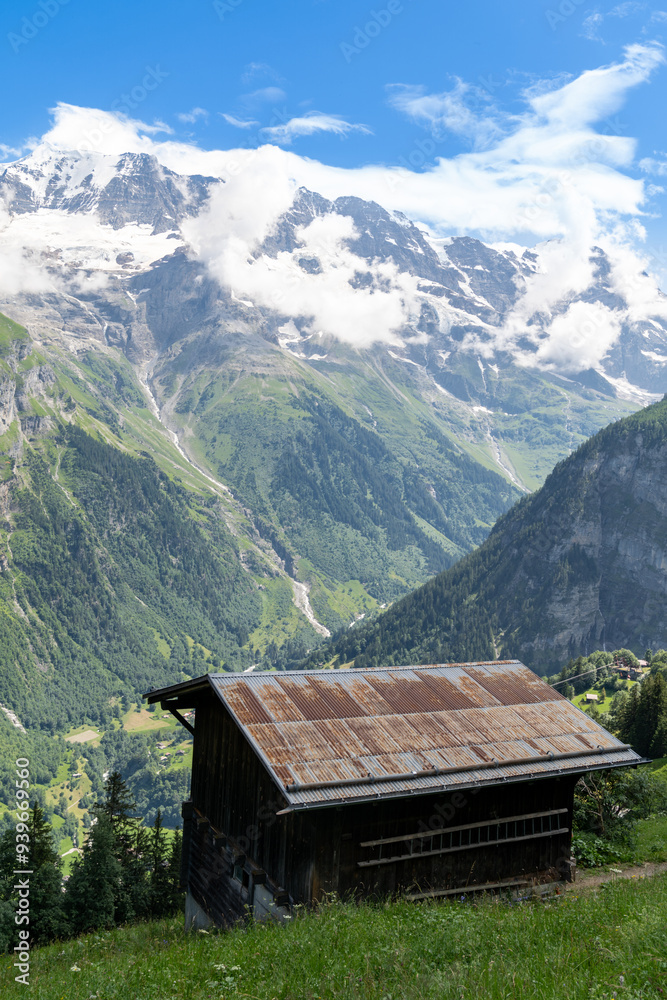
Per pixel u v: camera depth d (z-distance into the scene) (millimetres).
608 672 196250
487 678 29812
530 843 25484
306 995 11812
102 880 54000
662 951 11906
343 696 25969
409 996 11148
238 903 24688
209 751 27797
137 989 13180
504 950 13234
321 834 21375
